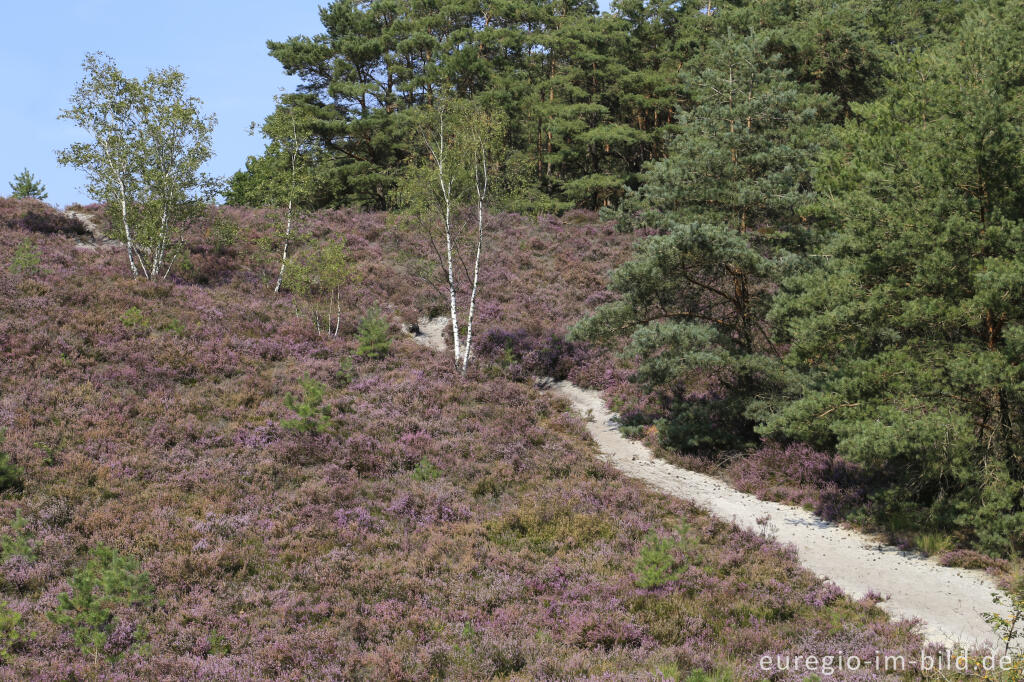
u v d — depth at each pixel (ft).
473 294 91.81
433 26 168.25
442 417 73.87
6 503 46.62
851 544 54.08
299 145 114.73
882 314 54.75
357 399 74.54
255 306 94.38
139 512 48.73
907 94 64.69
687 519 58.13
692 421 74.90
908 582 47.21
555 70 178.19
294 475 57.62
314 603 41.60
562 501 58.59
